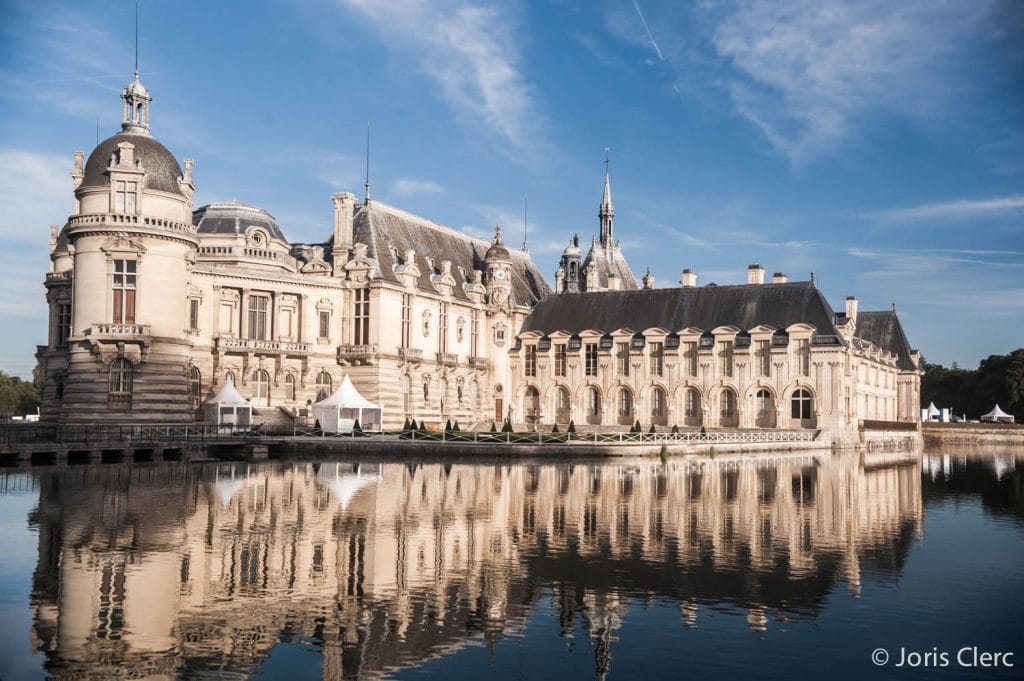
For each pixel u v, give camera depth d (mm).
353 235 98688
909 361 143875
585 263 149375
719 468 65875
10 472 55188
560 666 19547
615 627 22219
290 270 93312
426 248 108062
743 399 105250
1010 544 32656
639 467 64562
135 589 25234
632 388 111438
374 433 81688
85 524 35094
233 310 87000
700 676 19078
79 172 85812
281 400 88938
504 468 61750
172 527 34562
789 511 40906
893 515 40344
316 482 50844
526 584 26188
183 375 78375
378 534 33469
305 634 21641
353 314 94312
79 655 20047
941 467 75250
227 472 56812
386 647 20703
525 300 122750
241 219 91000
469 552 30375
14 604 23734
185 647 20625
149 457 67562
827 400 100625
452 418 106312
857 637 21516
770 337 104188
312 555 29672
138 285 75562
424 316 101188
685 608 23891
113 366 75188
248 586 25641
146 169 77688
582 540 32688
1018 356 174125
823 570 28094
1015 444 139500
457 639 21328
